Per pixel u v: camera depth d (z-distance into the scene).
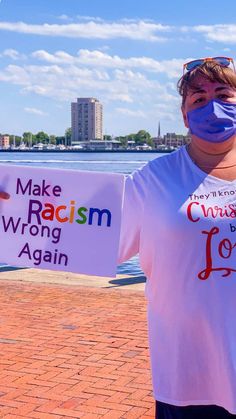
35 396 4.47
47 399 4.41
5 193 2.99
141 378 4.82
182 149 2.58
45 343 5.75
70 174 2.89
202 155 2.50
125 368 5.05
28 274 9.21
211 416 2.46
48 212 2.95
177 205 2.42
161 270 2.46
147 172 2.60
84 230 2.88
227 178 2.45
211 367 2.44
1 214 3.00
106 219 2.85
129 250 2.78
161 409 2.53
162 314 2.50
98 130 153.12
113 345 5.68
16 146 144.00
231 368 2.38
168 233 2.41
